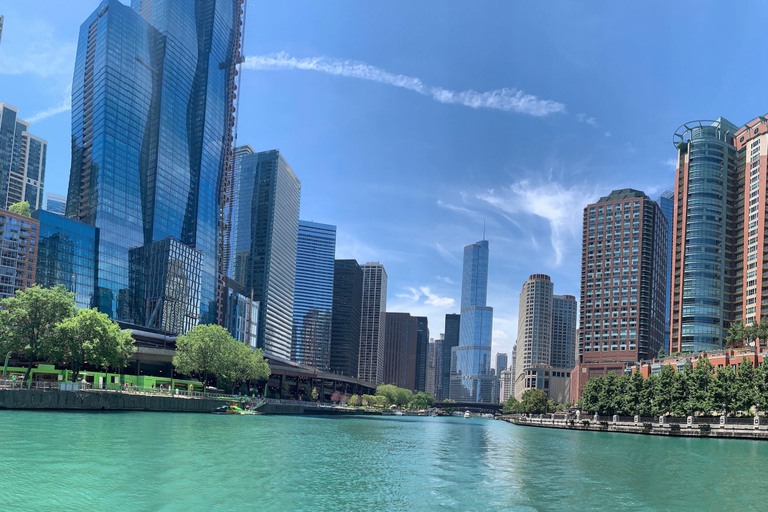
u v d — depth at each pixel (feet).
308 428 410.72
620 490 177.68
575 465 237.04
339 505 143.33
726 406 447.01
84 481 148.97
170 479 160.15
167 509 129.59
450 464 231.91
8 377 414.82
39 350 402.93
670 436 449.89
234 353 615.98
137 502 133.28
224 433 299.99
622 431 520.42
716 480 199.11
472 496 162.30
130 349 469.16
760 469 228.02
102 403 387.14
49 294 415.85
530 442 371.35
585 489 178.29
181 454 206.08
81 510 124.26
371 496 156.15
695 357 601.21
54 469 161.27
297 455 230.89
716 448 326.24
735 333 632.79
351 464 215.51
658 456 276.41
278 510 134.62
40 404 346.74
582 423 595.47
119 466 172.14
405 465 222.48
